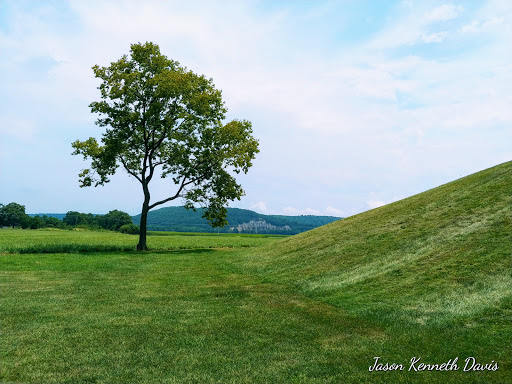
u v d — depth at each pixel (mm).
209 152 38281
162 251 37125
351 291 13266
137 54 36406
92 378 6641
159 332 9359
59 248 35188
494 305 9125
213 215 40031
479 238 14484
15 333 9242
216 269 22672
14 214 169000
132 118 35500
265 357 7633
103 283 17234
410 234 18891
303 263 20219
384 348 7891
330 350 7945
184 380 6562
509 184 20031
